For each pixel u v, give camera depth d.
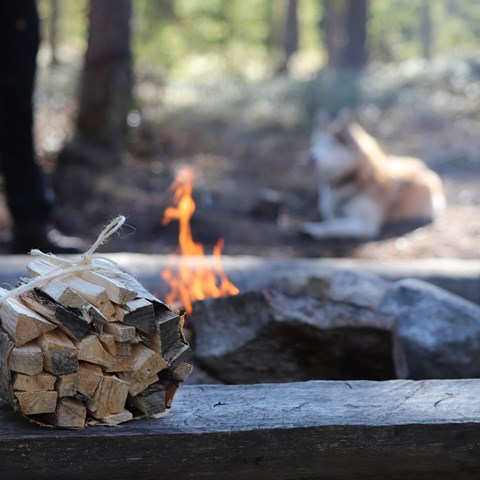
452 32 42.91
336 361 3.37
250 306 3.38
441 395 2.39
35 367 2.03
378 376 3.40
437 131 16.05
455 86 19.45
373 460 2.21
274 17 33.22
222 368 3.40
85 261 2.21
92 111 11.55
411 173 9.77
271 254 8.09
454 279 5.03
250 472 2.17
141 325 2.09
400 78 20.42
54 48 24.30
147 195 9.72
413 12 39.88
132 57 11.93
